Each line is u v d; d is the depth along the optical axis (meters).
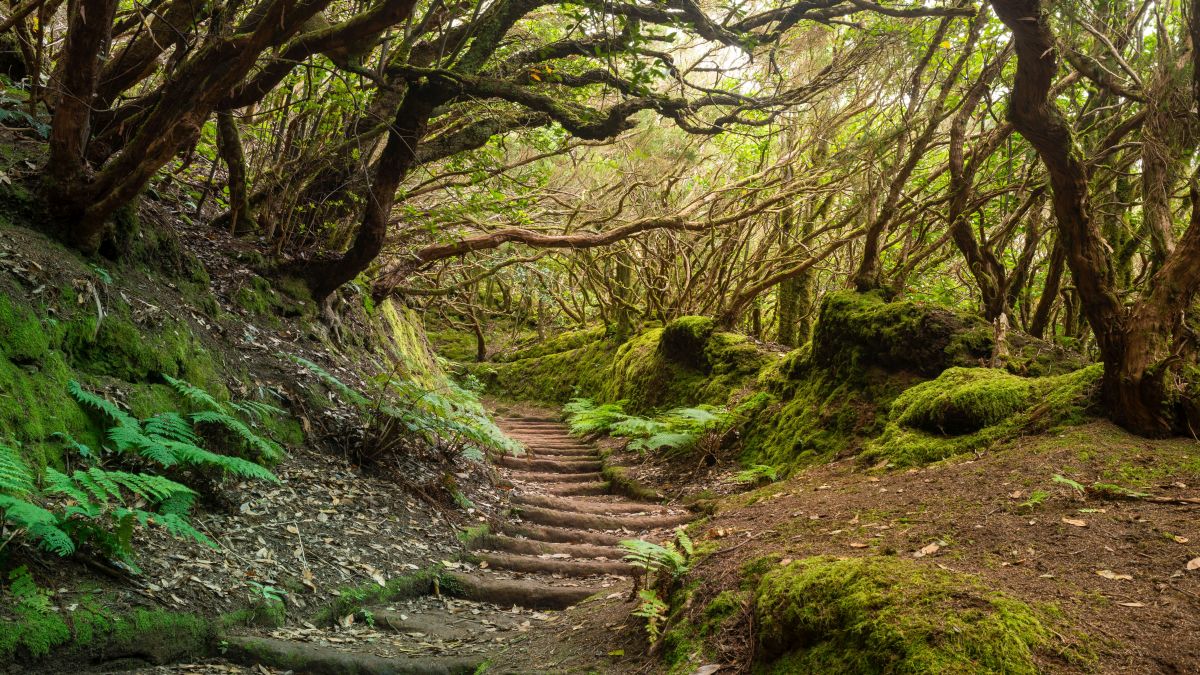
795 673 2.96
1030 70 4.40
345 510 5.38
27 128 5.77
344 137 8.16
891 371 7.46
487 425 6.98
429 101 6.44
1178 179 5.50
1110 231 8.04
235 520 4.59
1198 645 2.47
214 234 7.45
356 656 3.74
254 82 6.18
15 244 4.57
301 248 7.95
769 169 10.80
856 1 6.72
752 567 3.81
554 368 17.03
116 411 4.11
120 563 3.63
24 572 3.21
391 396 7.26
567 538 6.72
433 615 4.71
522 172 11.18
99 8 4.55
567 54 7.13
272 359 6.39
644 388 12.19
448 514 6.23
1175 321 4.79
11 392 3.78
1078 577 3.05
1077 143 4.70
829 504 4.96
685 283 13.80
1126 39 5.58
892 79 8.45
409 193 9.55
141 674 3.21
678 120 7.00
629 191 12.29
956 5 6.91
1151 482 3.98
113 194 4.94
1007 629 2.58
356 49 6.01
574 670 3.65
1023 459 4.73
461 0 6.93
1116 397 4.89
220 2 5.92
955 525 3.85
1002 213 8.94
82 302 4.64
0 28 5.11
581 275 18.33
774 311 14.48
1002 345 6.84
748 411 8.96
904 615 2.77
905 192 10.17
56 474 3.29
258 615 3.88
